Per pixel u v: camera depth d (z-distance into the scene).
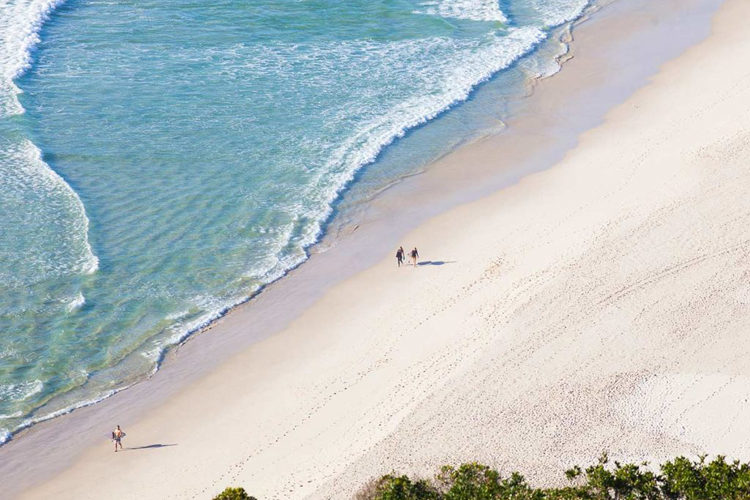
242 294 67.94
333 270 70.69
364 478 47.91
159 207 76.88
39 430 55.72
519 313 61.12
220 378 59.97
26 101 90.38
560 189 79.31
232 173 82.00
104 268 69.31
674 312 60.09
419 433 51.28
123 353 62.00
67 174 80.12
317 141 87.69
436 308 64.31
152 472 52.34
